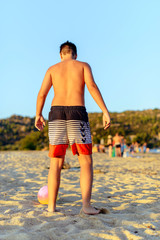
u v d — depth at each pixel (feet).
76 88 8.71
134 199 11.71
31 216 8.14
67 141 8.55
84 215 8.23
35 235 6.38
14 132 173.27
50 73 9.14
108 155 55.77
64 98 8.62
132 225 7.25
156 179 17.62
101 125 149.18
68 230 6.97
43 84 9.14
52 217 8.14
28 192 13.53
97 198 12.04
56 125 8.47
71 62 9.09
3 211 9.30
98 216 8.18
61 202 11.31
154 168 26.35
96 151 66.13
